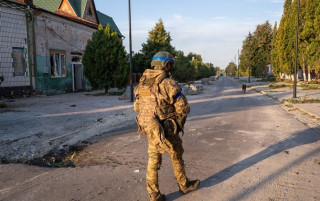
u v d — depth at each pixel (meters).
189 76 36.03
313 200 2.84
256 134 6.27
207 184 3.30
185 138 5.91
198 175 3.62
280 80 41.53
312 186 3.20
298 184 3.27
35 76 18.03
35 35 18.02
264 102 14.51
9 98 15.80
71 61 22.47
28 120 8.02
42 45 18.75
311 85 24.92
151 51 31.28
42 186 3.24
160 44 31.55
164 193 3.06
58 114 9.37
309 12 22.23
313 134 6.20
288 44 29.97
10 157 4.56
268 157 4.41
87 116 8.99
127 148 5.09
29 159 4.48
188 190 3.05
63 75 21.48
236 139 5.77
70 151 5.10
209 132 6.55
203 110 11.00
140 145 5.31
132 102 13.98
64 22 21.30
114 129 7.00
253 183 3.32
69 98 16.42
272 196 2.95
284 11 35.84
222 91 26.03
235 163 4.12
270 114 9.76
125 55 19.11
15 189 3.15
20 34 16.72
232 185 3.26
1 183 3.33
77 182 3.37
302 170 3.76
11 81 16.02
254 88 28.48
